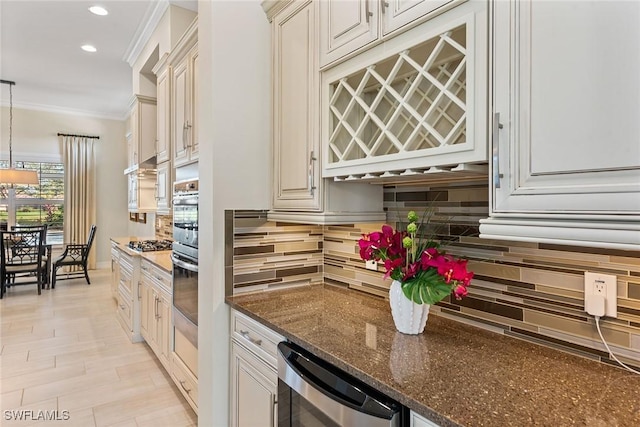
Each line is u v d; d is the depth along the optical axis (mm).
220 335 1767
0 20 3660
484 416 798
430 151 1121
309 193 1586
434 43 1157
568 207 791
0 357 3109
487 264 1332
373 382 977
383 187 1725
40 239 5137
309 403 1175
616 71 720
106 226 7113
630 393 891
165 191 3154
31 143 6367
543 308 1176
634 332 983
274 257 1920
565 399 866
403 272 1304
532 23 855
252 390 1577
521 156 874
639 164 691
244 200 1805
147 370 2910
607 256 1029
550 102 820
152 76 4363
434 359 1094
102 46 4238
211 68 1733
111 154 7129
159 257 3160
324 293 1863
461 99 1180
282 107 1769
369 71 1336
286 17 1745
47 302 4773
